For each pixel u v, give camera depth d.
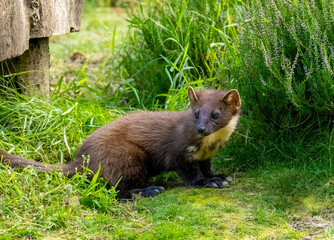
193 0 8.99
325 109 6.75
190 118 6.74
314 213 5.78
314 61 6.62
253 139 7.41
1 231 5.25
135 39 9.37
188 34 8.56
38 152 6.99
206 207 5.99
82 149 6.73
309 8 6.68
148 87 9.22
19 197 5.73
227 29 8.77
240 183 6.75
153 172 7.04
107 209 5.88
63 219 5.52
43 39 8.13
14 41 6.52
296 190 6.21
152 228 5.51
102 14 17.61
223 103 6.67
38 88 8.15
